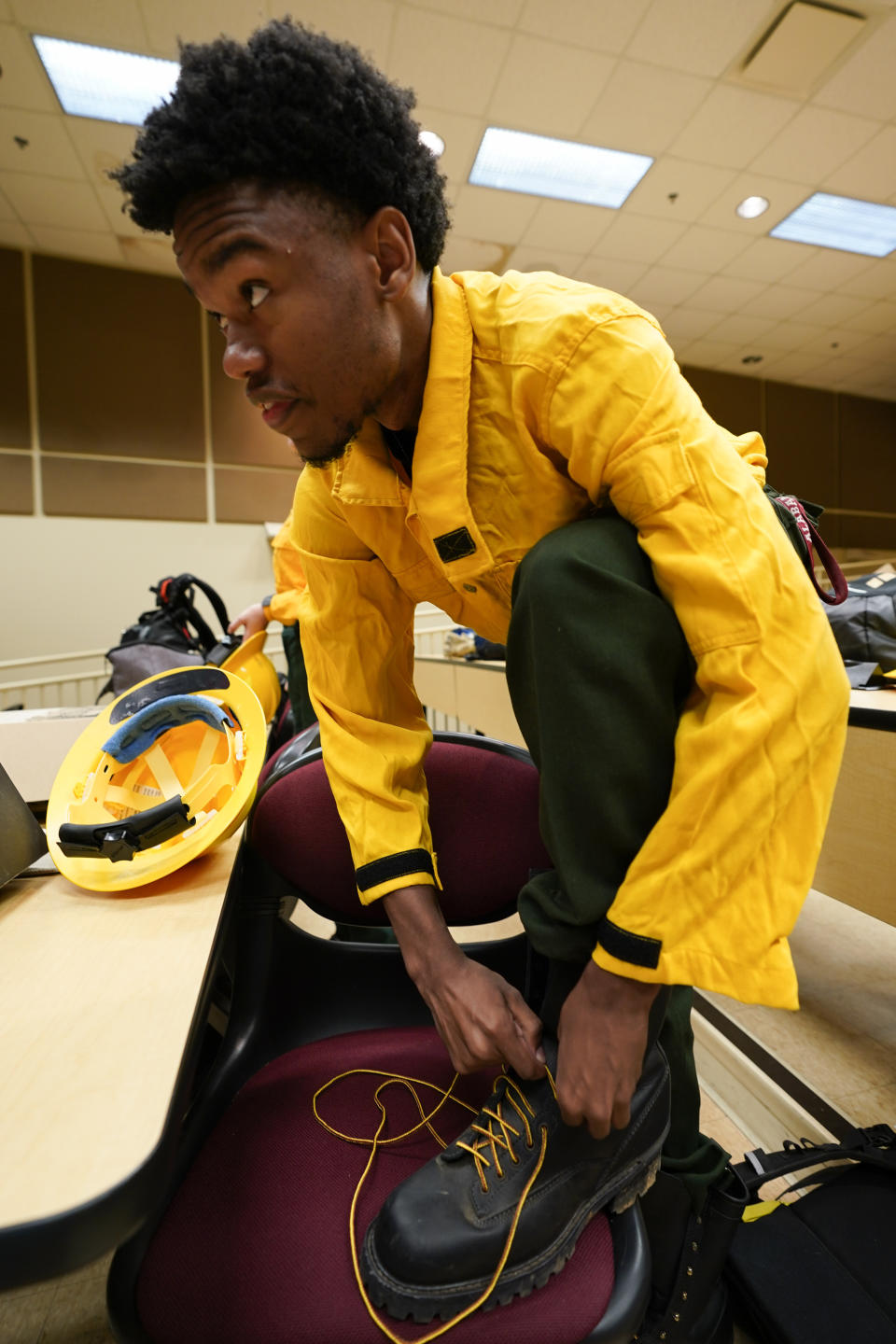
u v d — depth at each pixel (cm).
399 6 307
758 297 568
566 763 48
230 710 74
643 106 366
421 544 65
